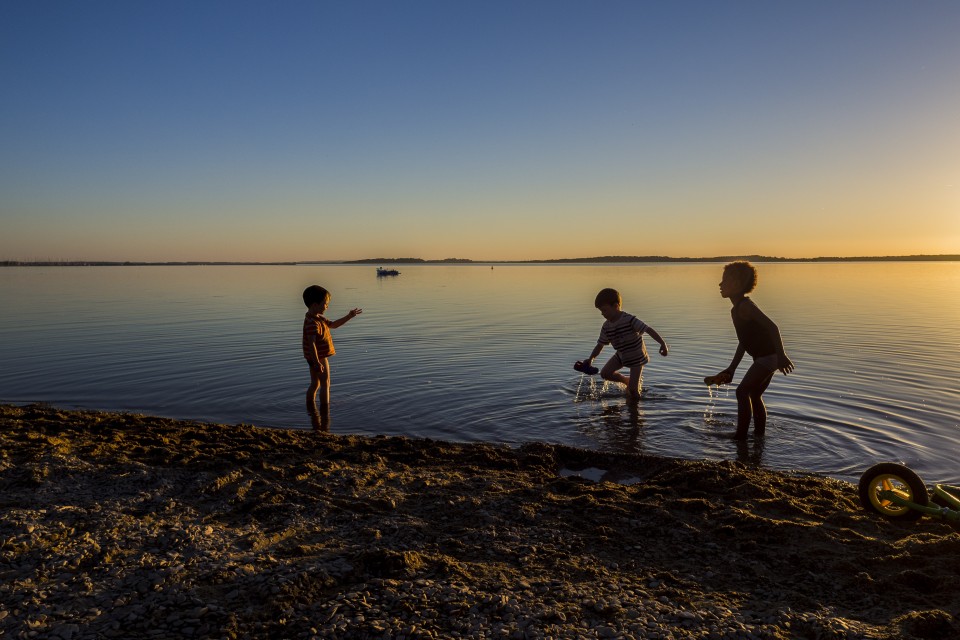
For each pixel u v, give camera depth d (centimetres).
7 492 456
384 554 344
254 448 609
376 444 645
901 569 349
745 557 370
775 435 740
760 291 3531
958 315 2097
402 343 1537
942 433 740
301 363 1248
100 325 1948
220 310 2517
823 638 274
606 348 1447
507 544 382
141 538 372
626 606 300
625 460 637
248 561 341
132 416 770
